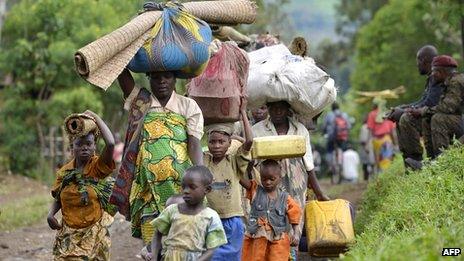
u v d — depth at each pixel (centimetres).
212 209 1482
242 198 1686
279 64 1798
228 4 1698
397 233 1511
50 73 4797
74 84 4888
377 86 7288
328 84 1811
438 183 1794
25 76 4859
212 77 1602
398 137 2409
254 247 1602
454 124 2212
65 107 4781
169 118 1486
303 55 2052
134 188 1485
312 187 1831
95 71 1412
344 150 4603
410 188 1930
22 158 4856
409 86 7025
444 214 1560
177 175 1462
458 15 3269
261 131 1794
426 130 2298
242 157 1569
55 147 4934
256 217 1603
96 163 1593
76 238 1611
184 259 1336
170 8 1508
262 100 1789
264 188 1614
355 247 1577
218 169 1559
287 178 1755
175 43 1473
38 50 4822
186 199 1341
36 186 4509
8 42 4981
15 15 4916
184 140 1489
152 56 1464
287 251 1603
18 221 2938
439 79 2267
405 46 7019
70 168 1616
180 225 1341
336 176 4584
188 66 1491
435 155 2227
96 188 1608
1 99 5069
